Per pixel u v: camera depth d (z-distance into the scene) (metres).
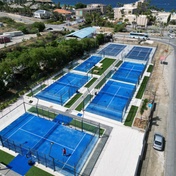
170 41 88.75
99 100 43.19
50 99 43.75
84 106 41.25
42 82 51.09
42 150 30.25
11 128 34.91
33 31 103.31
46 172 26.81
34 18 153.62
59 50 58.38
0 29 107.19
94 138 32.75
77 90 46.25
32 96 45.06
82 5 197.50
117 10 148.38
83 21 138.12
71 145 31.31
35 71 52.38
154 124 35.94
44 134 33.56
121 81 51.59
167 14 136.88
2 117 37.91
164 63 63.22
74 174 26.25
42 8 185.38
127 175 26.67
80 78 53.44
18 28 105.44
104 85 49.62
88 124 36.03
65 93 46.12
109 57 68.94
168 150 30.41
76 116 38.25
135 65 61.72
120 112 39.06
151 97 44.19
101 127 35.28
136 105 41.38
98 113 39.00
